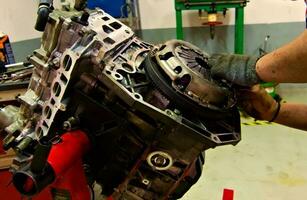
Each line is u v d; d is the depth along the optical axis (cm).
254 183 178
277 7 288
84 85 68
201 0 243
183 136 60
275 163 196
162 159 66
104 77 62
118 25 76
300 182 176
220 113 65
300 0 283
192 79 62
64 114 70
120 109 66
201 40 303
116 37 71
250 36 300
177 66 63
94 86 67
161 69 64
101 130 70
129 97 58
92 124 70
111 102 66
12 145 74
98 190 114
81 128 70
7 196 146
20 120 77
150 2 297
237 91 73
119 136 68
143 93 64
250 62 62
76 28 69
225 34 300
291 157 202
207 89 62
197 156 66
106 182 74
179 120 59
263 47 301
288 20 291
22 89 136
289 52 54
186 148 62
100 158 73
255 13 292
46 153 58
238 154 209
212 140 60
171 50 67
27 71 151
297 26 292
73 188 74
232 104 68
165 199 74
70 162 66
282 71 57
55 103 65
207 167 196
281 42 299
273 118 85
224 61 66
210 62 69
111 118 68
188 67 64
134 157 69
